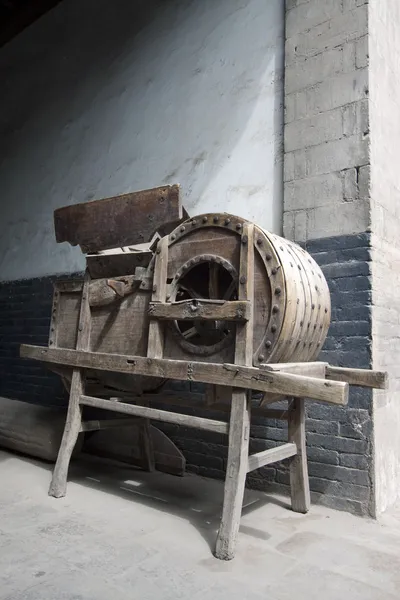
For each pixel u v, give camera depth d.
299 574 2.43
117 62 5.66
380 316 3.55
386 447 3.54
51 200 6.24
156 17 5.30
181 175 4.82
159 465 4.30
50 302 5.96
